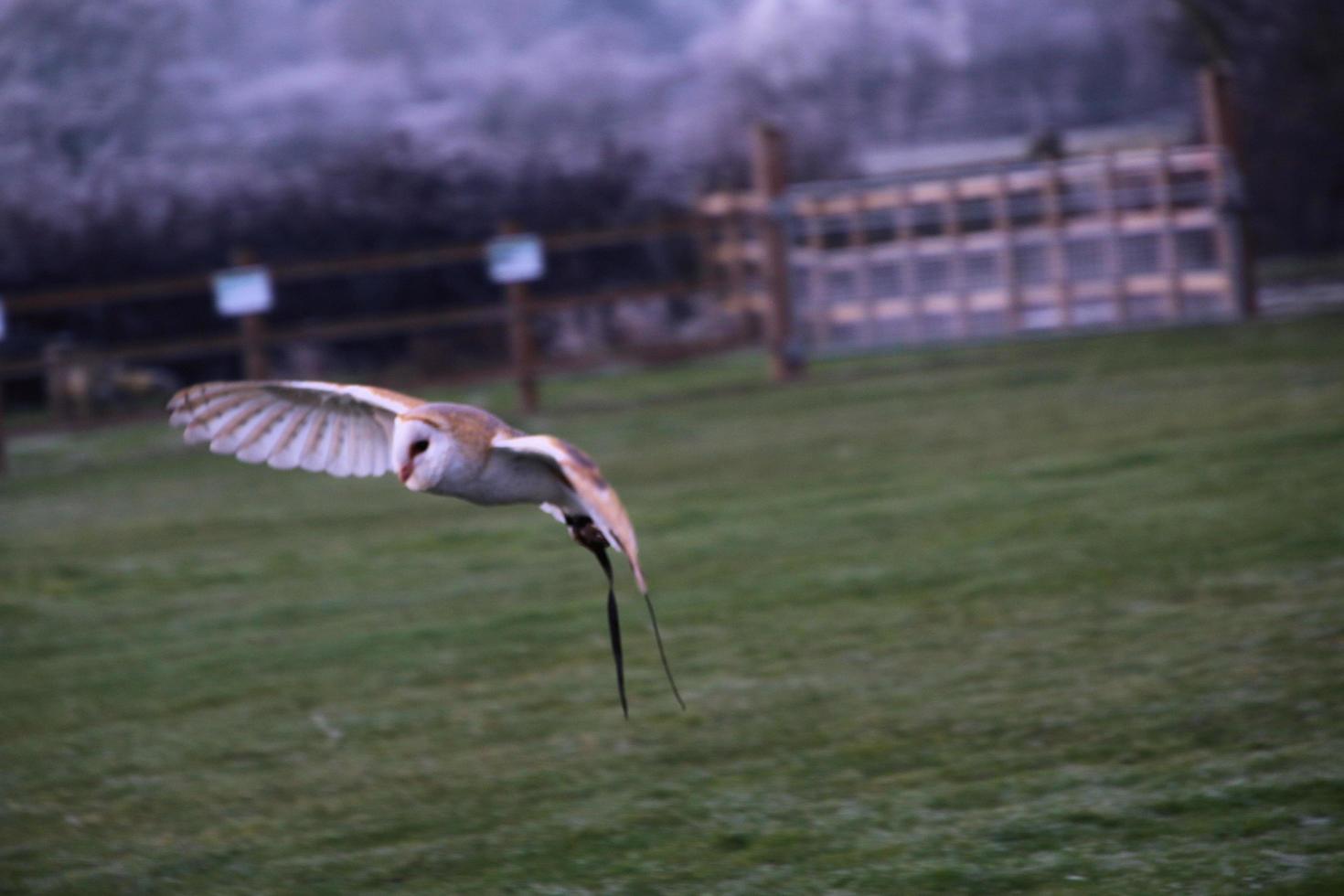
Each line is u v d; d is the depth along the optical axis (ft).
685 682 28.99
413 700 29.27
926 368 73.15
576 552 41.24
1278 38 111.86
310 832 23.13
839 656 29.78
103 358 77.10
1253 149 111.86
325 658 32.58
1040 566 34.71
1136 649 28.25
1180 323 77.51
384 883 21.03
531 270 73.46
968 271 84.28
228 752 27.12
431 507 50.31
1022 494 42.37
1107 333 78.48
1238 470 42.22
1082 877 19.26
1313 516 36.24
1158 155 79.20
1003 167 81.10
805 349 80.43
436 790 24.44
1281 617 29.09
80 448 75.31
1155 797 21.47
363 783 25.07
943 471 47.11
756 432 59.26
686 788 23.61
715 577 36.81
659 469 52.80
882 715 26.08
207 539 47.47
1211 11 114.42
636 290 75.61
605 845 21.71
